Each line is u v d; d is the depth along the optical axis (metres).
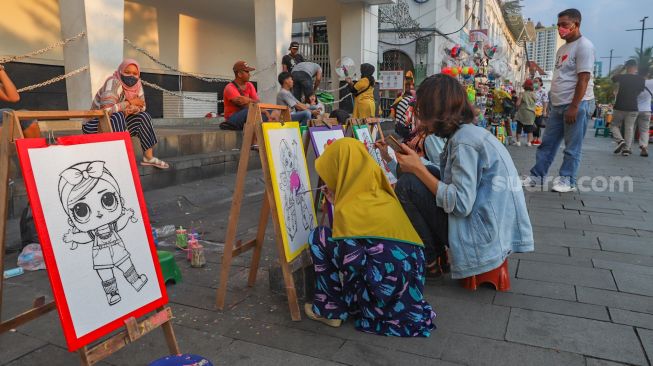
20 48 8.50
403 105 6.69
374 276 2.55
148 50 11.11
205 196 5.64
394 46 18.53
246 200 5.87
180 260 3.77
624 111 10.45
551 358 2.36
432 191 3.01
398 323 2.58
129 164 2.20
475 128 3.00
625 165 9.04
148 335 2.59
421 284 2.64
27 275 3.38
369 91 9.59
